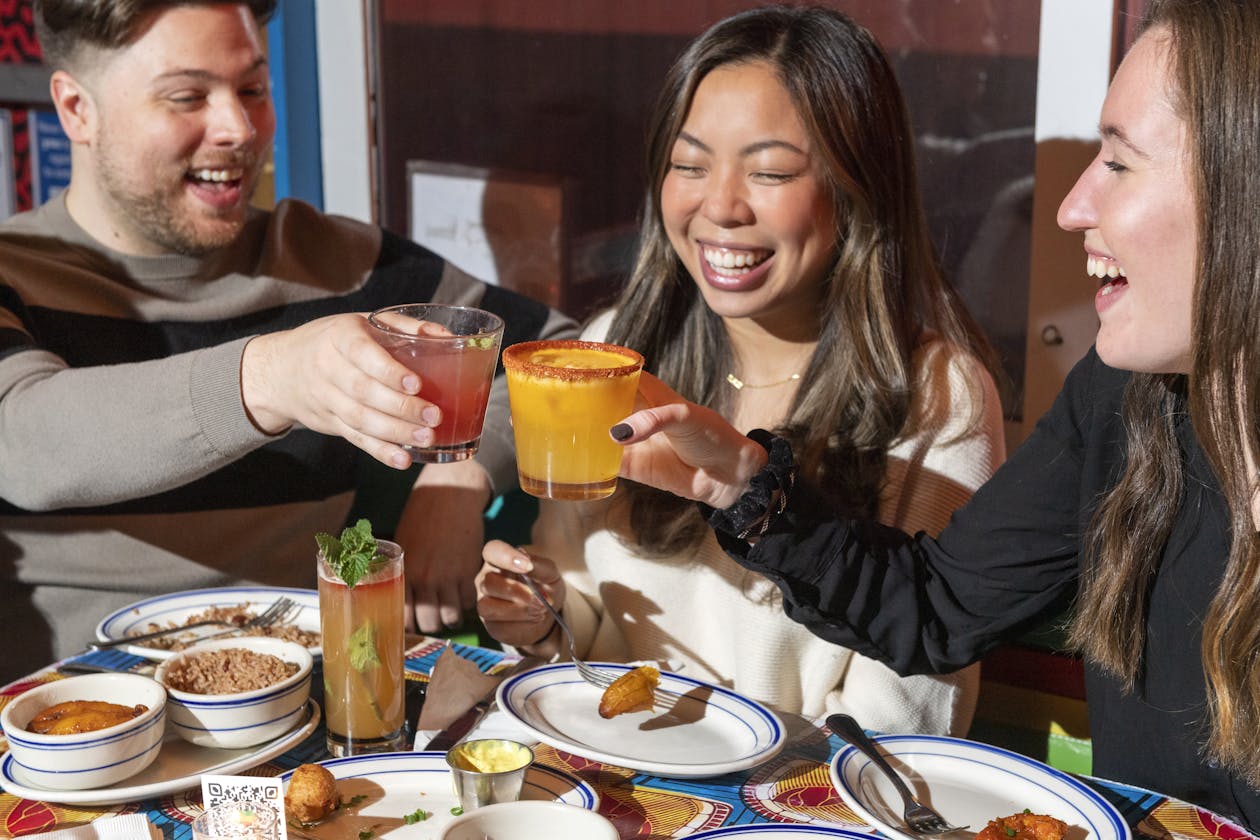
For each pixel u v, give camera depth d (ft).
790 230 5.29
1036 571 4.75
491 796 3.55
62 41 6.09
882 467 5.50
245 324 6.72
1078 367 4.85
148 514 6.31
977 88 6.79
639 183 7.88
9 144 9.56
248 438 4.82
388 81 8.55
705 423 4.29
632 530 5.71
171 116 6.09
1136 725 4.53
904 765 4.03
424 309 4.30
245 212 6.60
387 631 4.08
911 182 5.65
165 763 3.99
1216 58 3.50
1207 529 4.26
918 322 5.74
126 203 6.29
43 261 6.30
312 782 3.57
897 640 4.76
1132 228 3.73
